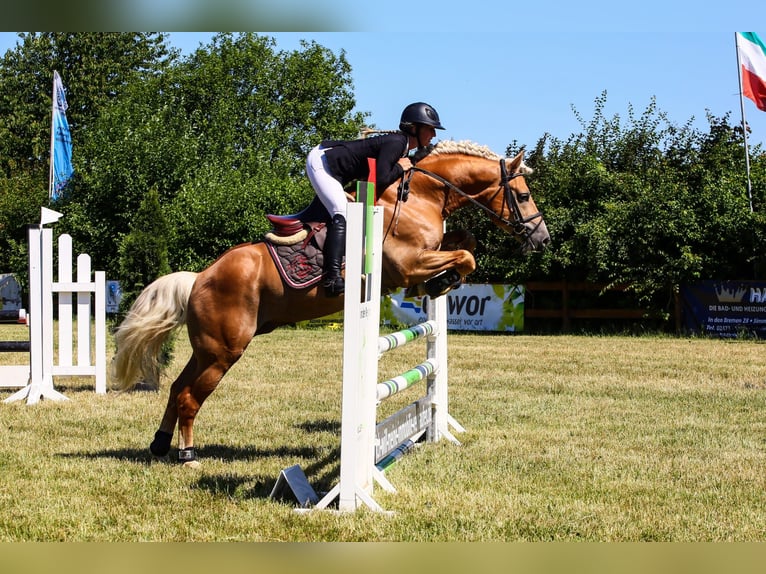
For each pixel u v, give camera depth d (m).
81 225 25.92
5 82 39.53
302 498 4.98
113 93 40.00
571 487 5.39
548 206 20.69
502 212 6.38
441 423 7.03
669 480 5.61
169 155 26.28
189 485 5.46
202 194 23.66
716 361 13.34
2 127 38.59
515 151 22.88
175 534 4.43
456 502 5.01
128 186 25.73
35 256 9.29
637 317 19.66
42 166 38.66
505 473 5.78
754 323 18.06
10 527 4.55
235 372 11.88
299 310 5.84
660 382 10.85
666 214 18.75
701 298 18.66
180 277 6.11
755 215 18.33
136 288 10.91
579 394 9.78
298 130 37.75
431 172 6.17
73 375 9.73
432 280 6.17
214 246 23.50
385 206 5.91
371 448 5.13
